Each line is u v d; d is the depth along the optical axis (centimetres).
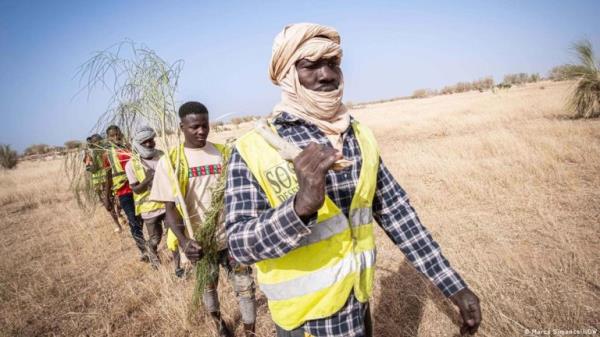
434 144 1013
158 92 268
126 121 312
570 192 495
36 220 787
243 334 294
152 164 419
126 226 643
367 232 134
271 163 120
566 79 1159
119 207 633
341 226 123
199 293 255
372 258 135
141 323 318
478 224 433
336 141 128
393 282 330
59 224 718
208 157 288
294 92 129
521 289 294
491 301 281
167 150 270
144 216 416
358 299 131
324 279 122
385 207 152
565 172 559
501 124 1214
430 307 288
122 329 312
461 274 324
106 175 475
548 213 429
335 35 135
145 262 462
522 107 1560
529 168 612
